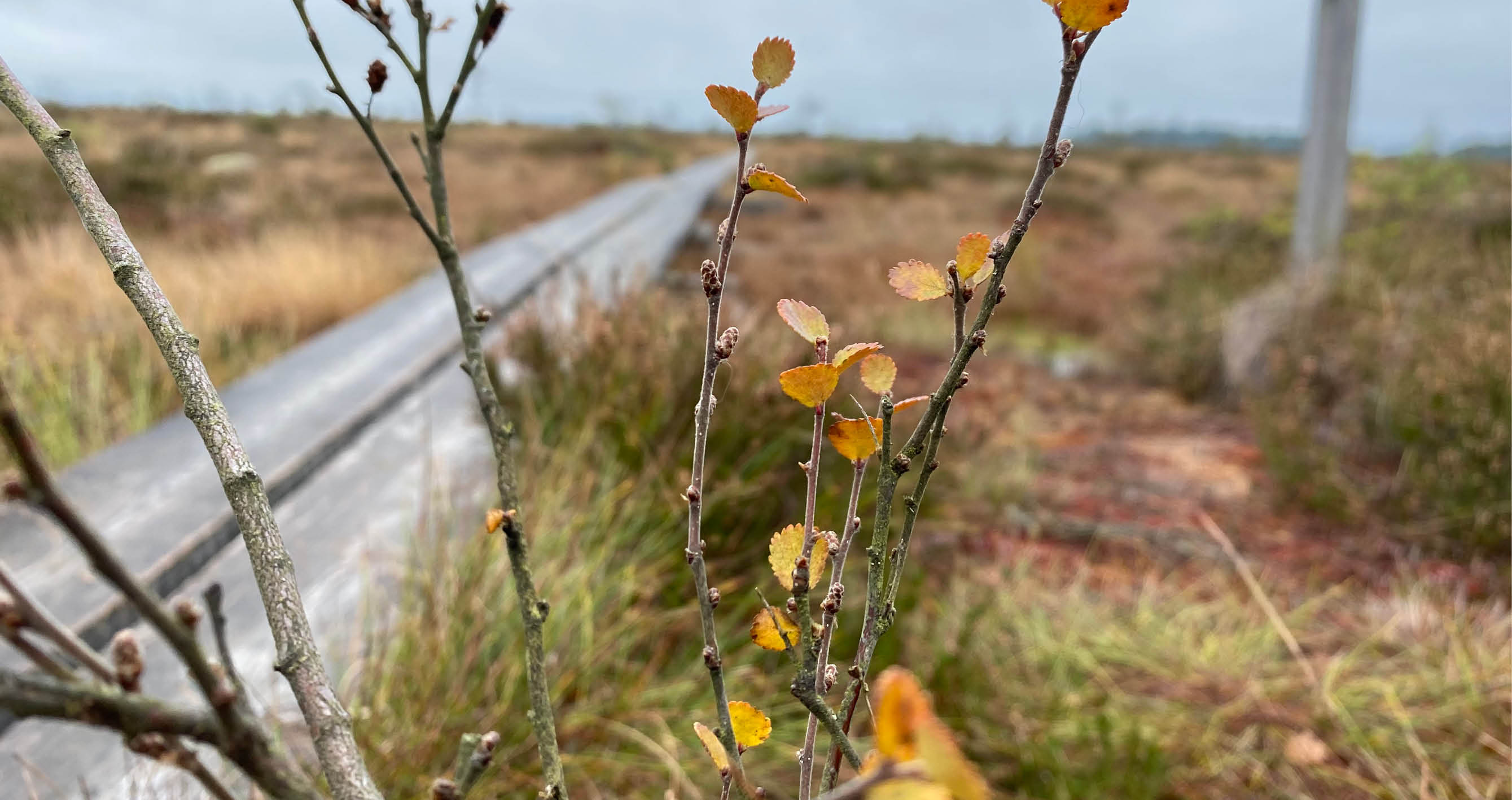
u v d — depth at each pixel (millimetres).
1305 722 2260
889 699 191
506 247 8562
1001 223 16156
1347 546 3365
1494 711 2264
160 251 7023
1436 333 4129
